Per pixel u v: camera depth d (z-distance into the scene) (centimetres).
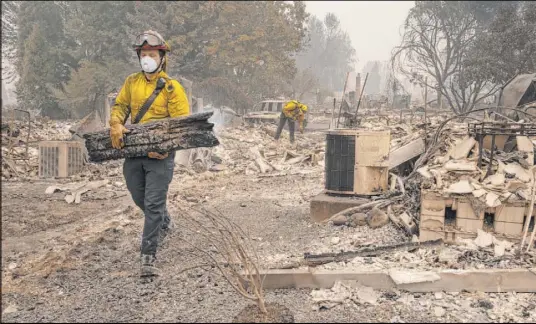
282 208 599
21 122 1466
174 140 341
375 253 372
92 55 3922
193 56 3997
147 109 360
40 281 332
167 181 352
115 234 470
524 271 305
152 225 341
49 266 363
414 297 300
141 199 372
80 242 434
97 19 3875
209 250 401
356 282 312
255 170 1012
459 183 395
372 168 508
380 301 294
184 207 611
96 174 925
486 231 389
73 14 3912
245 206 615
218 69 4012
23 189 761
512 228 379
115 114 355
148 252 339
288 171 988
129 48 3681
